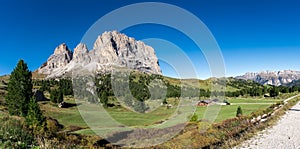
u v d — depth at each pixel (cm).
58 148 1565
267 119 4031
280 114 4853
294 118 4328
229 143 2320
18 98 4109
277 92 11425
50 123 2398
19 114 4062
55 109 5147
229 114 4578
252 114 4356
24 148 1439
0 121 2053
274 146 2319
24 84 4231
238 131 2816
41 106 5578
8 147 1381
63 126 2822
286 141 2506
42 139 1688
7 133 1616
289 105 6844
